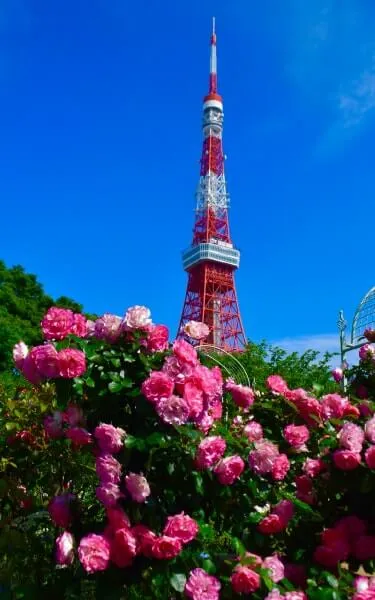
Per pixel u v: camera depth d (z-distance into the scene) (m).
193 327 3.64
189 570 2.72
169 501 2.96
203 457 2.91
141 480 2.80
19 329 20.88
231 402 4.19
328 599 2.56
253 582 2.57
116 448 2.92
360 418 3.75
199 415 3.09
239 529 3.21
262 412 3.96
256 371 16.02
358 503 3.26
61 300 26.34
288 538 3.42
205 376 3.11
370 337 5.28
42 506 4.38
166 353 3.24
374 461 3.04
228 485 3.09
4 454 4.64
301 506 3.21
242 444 3.34
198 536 2.96
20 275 25.72
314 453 3.72
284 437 3.71
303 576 3.05
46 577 3.51
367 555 3.07
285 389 3.98
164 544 2.64
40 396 4.53
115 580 2.72
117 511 2.81
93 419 3.23
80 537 3.14
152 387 2.90
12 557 3.73
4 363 19.78
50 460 4.53
